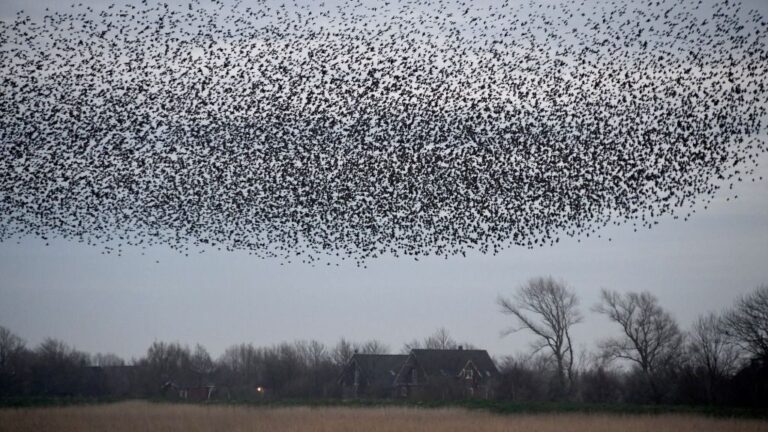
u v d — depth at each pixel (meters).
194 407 64.12
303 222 41.28
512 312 86.94
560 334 85.06
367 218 40.91
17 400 73.06
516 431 43.38
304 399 76.50
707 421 48.94
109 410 60.16
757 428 44.78
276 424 47.00
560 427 45.19
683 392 63.44
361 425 46.16
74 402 72.50
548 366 88.44
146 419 51.03
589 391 71.62
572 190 39.50
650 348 83.25
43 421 49.84
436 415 54.22
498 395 77.00
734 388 60.94
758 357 61.88
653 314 83.31
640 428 44.78
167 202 41.56
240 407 63.84
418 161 40.38
